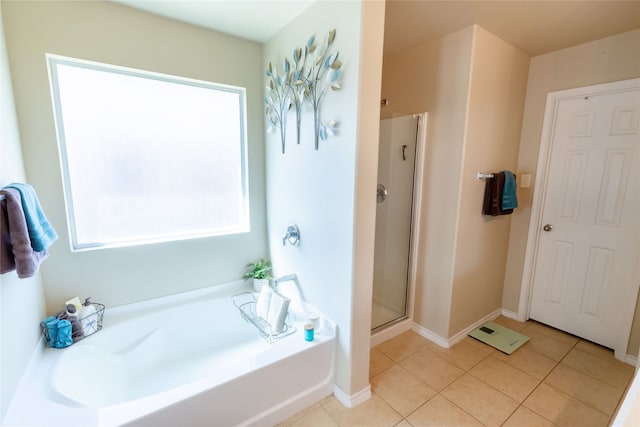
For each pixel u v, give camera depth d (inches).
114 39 67.9
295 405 63.8
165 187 81.1
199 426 52.2
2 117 51.8
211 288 90.6
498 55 85.0
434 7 68.5
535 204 99.7
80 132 68.7
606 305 87.4
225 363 77.4
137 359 73.0
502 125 92.3
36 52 60.5
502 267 107.0
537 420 62.7
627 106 80.4
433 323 93.7
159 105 77.7
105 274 73.5
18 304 51.2
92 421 44.8
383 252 99.6
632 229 81.3
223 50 83.0
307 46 68.3
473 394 70.2
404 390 71.5
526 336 95.4
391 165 96.3
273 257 95.7
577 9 68.6
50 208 65.3
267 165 94.1
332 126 63.2
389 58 99.1
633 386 34.7
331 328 68.9
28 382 51.9
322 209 69.3
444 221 88.0
